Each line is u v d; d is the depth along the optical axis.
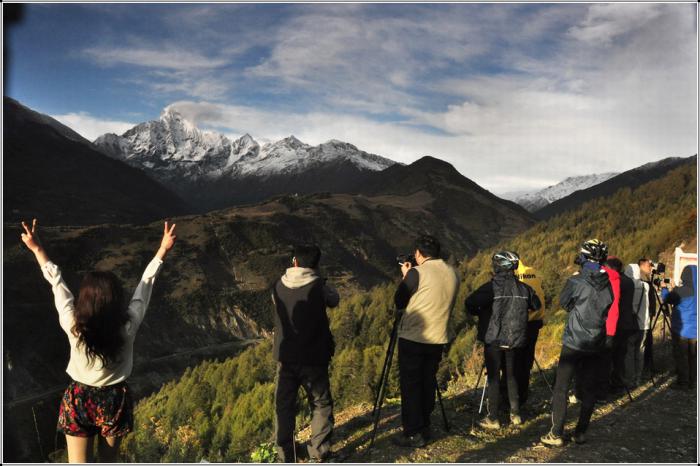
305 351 4.49
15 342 125.88
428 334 4.93
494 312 5.36
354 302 90.38
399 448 5.05
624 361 7.39
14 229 178.75
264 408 37.16
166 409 67.12
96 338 3.19
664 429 5.59
